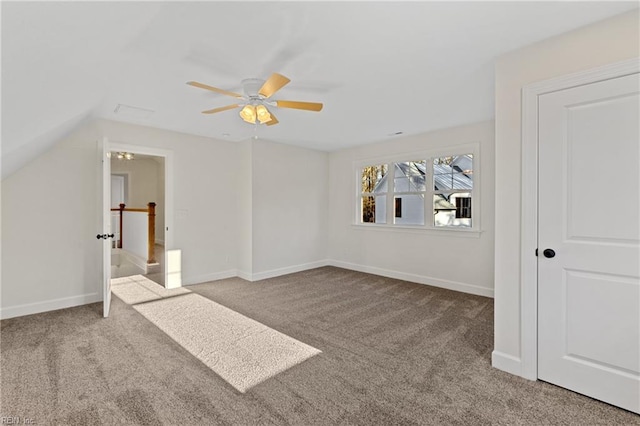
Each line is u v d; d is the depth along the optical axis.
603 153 1.80
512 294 2.14
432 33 1.94
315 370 2.19
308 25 1.84
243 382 2.03
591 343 1.86
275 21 1.79
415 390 1.94
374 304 3.65
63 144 3.46
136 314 3.29
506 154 2.16
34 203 3.29
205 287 4.38
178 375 2.10
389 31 1.92
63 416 1.68
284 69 2.43
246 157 4.88
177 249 4.39
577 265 1.90
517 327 2.12
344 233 5.76
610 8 1.68
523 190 2.08
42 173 3.34
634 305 1.73
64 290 3.48
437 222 4.55
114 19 1.44
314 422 1.65
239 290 4.24
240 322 3.08
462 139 4.14
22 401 1.80
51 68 1.52
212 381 2.04
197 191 4.59
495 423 1.65
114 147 3.80
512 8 1.69
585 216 1.87
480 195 4.02
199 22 1.78
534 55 2.04
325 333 2.82
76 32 1.35
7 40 1.09
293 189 5.38
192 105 3.21
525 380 2.06
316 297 3.93
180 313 3.33
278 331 2.87
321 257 5.91
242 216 4.96
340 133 4.52
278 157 5.14
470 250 4.13
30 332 2.78
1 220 3.12
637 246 1.72
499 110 2.20
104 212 3.24
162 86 2.71
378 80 2.66
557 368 1.98
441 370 2.18
